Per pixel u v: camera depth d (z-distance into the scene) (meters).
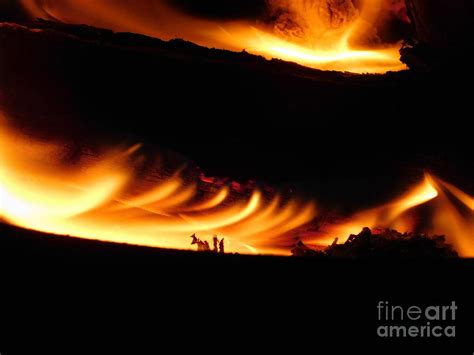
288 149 7.86
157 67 8.30
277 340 3.39
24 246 3.60
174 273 3.50
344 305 3.48
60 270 3.51
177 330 3.38
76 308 3.42
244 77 8.55
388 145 8.21
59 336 3.38
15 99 7.39
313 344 3.39
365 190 7.38
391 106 8.73
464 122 8.57
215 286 3.48
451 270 3.63
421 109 8.73
